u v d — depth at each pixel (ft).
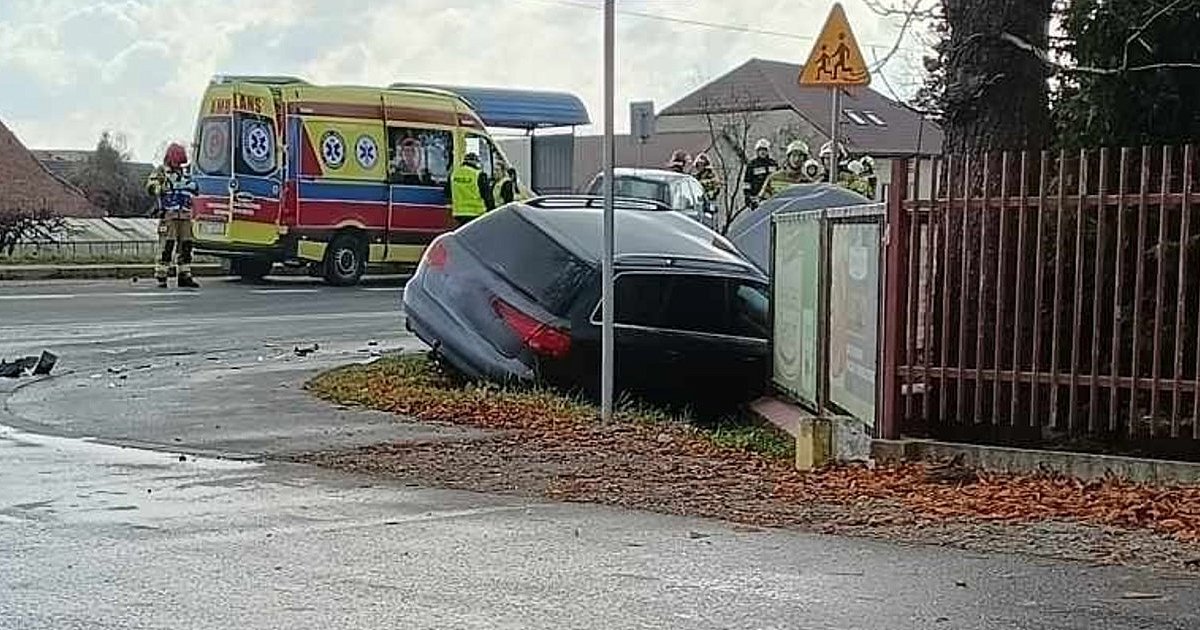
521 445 37.17
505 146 130.00
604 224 41.37
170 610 21.29
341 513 28.71
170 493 30.66
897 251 33.81
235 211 91.50
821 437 35.04
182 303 79.71
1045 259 32.32
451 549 25.50
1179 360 30.96
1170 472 31.01
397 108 96.58
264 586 22.74
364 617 21.04
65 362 55.62
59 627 20.36
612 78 40.65
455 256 50.03
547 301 46.96
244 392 46.65
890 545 26.09
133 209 208.54
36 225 126.31
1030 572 24.11
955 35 39.19
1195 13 35.27
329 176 94.02
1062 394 32.35
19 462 34.37
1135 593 22.80
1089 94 36.86
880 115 179.42
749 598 22.34
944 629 20.80
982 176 32.89
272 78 93.45
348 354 58.70
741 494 31.01
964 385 33.27
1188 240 30.71
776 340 46.70
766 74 197.26
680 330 47.67
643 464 34.76
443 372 50.44
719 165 145.18
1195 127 36.29
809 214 42.04
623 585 23.07
